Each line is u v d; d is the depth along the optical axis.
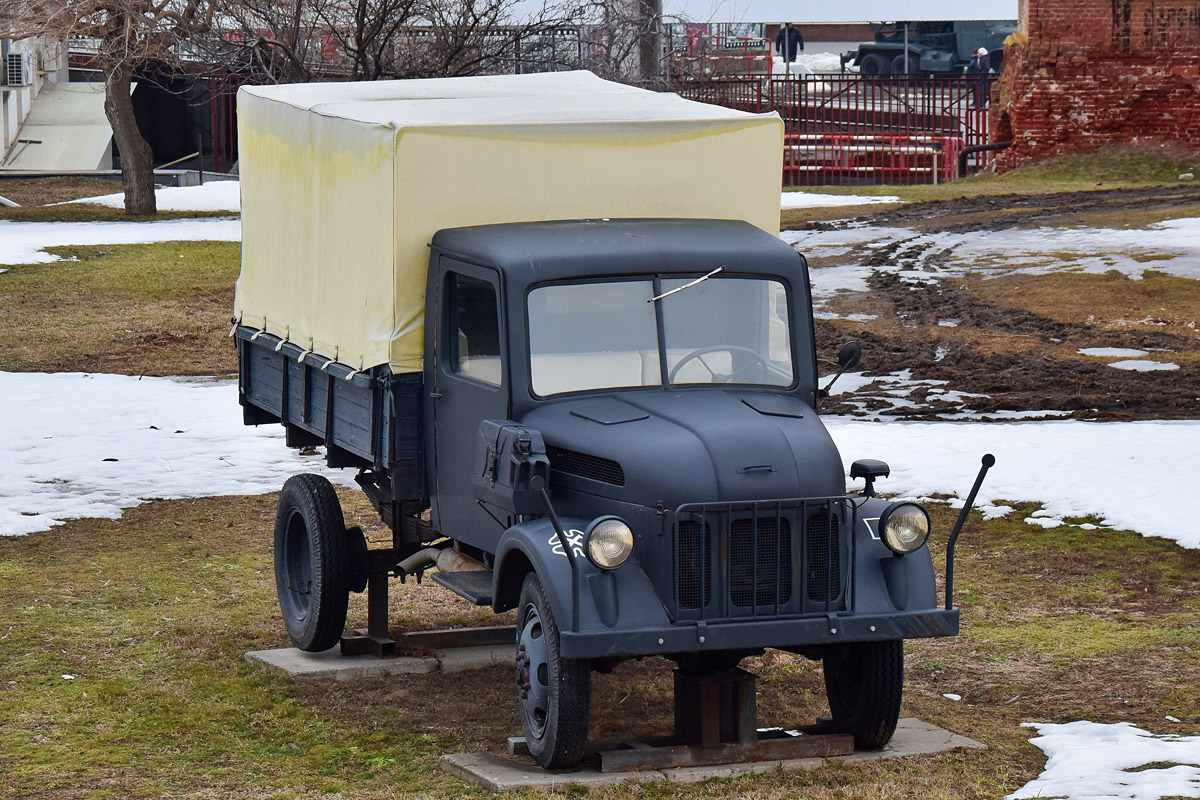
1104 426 17.97
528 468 7.97
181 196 46.59
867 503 8.28
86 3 36.44
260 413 12.36
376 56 30.89
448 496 9.11
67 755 8.41
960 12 61.28
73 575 12.93
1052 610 11.57
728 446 7.84
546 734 7.87
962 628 11.08
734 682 8.28
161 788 7.80
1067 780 7.69
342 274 9.96
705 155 9.64
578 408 8.36
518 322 8.42
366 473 10.83
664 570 7.68
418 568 10.38
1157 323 24.55
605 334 8.56
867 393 20.83
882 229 35.88
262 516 15.17
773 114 9.77
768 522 7.79
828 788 7.73
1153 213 35.03
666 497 7.70
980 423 18.58
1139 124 44.75
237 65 35.00
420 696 9.65
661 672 10.21
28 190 48.09
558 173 9.34
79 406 21.00
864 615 7.82
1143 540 13.45
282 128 11.04
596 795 7.60
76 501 15.74
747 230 9.21
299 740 8.77
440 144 9.08
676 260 8.66
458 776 8.05
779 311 8.81
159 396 21.80
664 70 40.16
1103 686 9.57
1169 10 44.00
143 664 10.40
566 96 10.78
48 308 28.84
